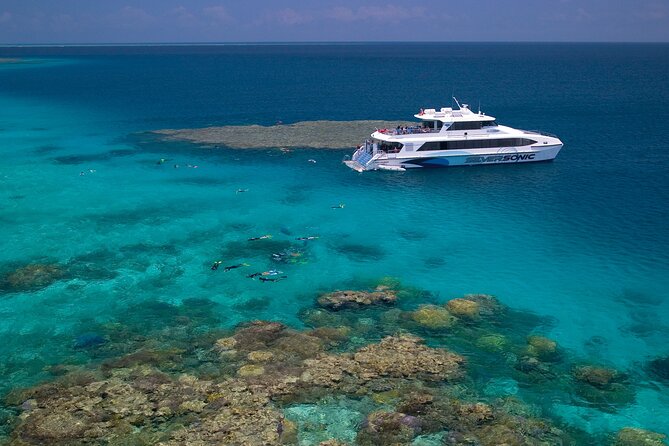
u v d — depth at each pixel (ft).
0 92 440.04
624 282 119.44
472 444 70.74
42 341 96.48
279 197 176.45
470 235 145.79
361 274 124.26
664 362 92.17
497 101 390.01
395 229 150.41
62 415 73.72
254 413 74.95
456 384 84.02
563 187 184.85
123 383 81.61
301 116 326.03
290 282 120.37
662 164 210.38
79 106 364.58
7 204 166.20
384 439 71.46
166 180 193.47
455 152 207.00
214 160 219.61
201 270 125.70
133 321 103.81
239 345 93.15
